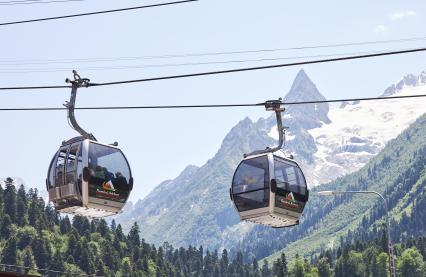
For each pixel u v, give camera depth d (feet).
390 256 232.12
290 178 165.78
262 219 167.43
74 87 146.92
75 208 159.53
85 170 155.63
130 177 161.99
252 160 166.09
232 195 167.53
